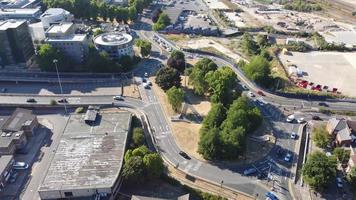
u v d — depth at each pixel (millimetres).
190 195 187375
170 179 197875
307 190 192500
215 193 190625
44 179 190625
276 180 199250
